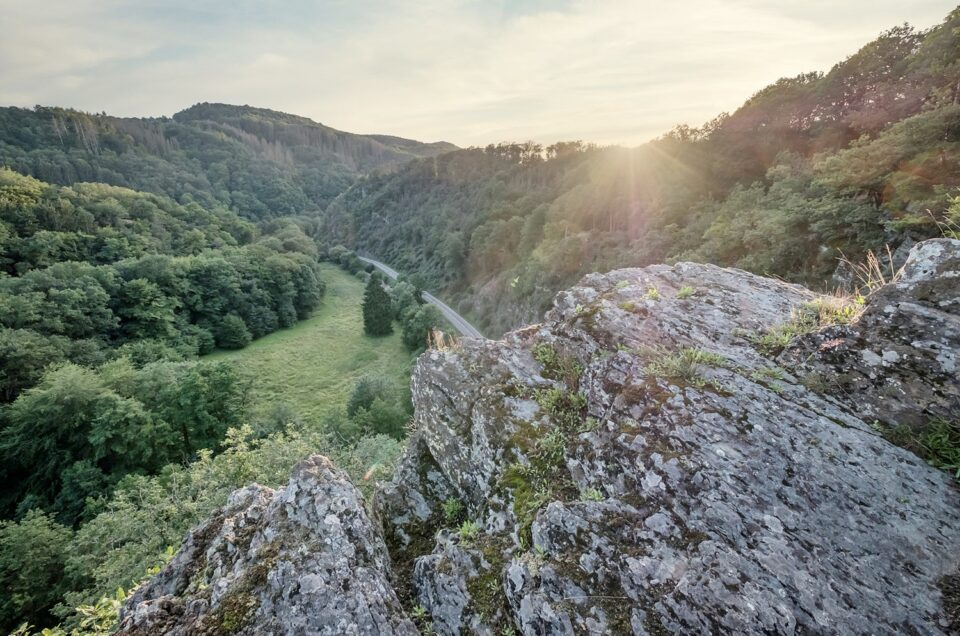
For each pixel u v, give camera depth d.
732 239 32.94
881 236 21.94
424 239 125.19
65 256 74.00
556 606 4.06
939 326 4.70
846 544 3.79
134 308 60.47
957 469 4.14
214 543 5.54
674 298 7.62
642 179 65.88
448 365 7.89
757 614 3.45
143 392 37.84
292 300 79.56
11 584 19.61
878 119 38.22
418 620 4.93
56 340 48.84
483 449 6.58
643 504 4.59
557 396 6.73
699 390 5.35
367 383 42.06
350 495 5.72
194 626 4.25
